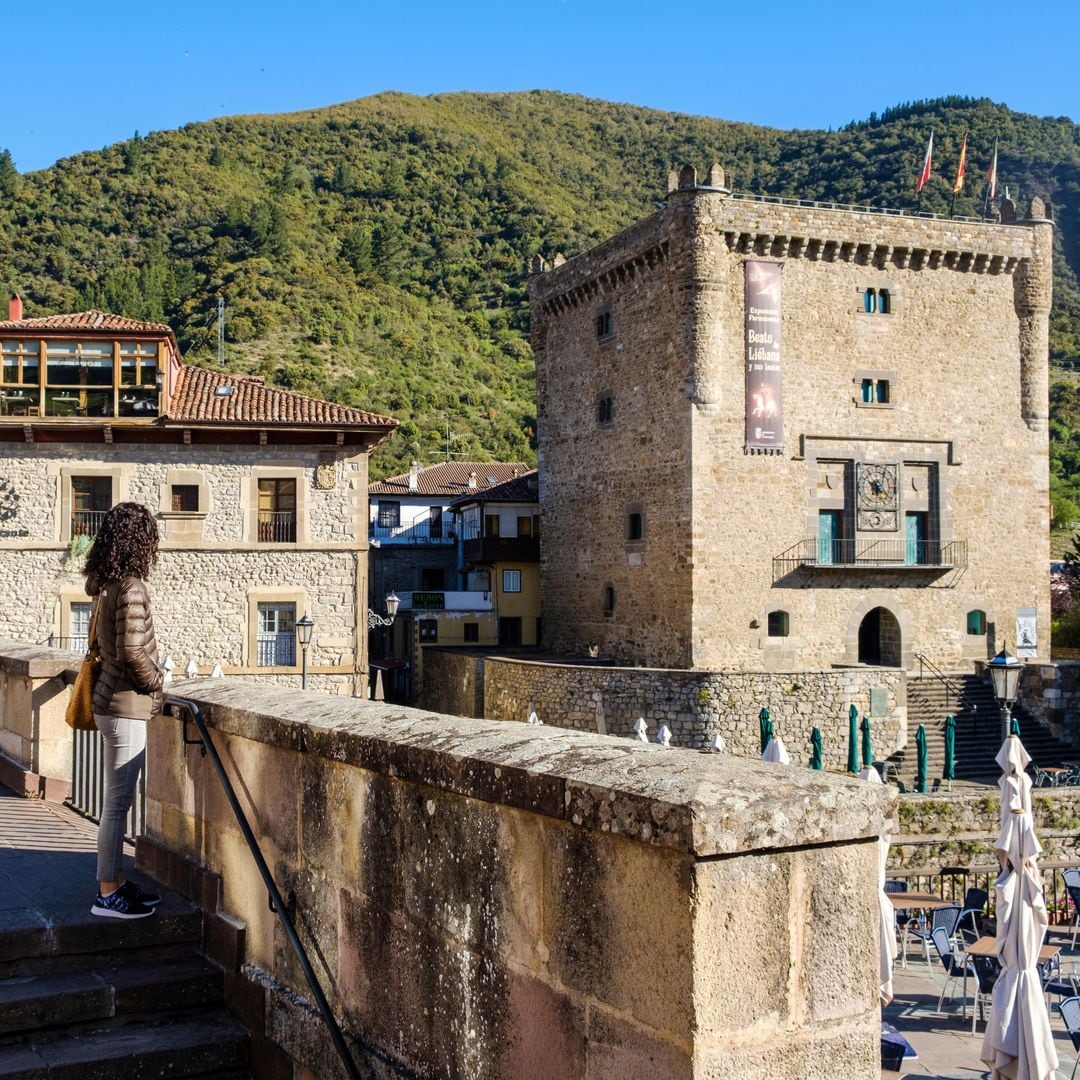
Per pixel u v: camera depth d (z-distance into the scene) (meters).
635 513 47.78
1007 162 181.62
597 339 50.78
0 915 7.36
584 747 4.51
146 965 7.27
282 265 143.88
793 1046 3.77
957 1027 17.81
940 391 47.47
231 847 7.28
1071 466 109.56
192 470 40.59
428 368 121.81
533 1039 4.45
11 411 40.00
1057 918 24.98
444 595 59.62
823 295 45.84
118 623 7.33
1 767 13.37
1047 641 48.62
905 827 26.62
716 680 39.16
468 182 193.12
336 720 6.11
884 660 47.69
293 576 41.03
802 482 45.44
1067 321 141.25
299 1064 6.15
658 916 3.80
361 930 5.74
